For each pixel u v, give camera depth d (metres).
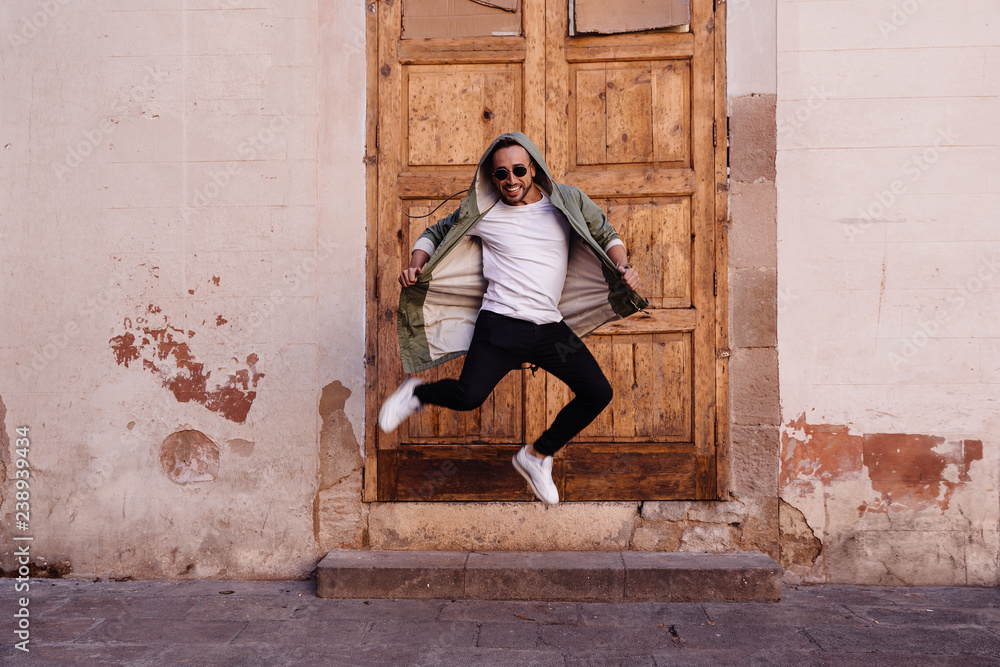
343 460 3.71
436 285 3.13
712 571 3.31
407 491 3.69
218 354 3.74
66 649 2.85
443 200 3.72
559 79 3.70
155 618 3.18
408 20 3.75
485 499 3.67
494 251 3.02
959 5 3.59
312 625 3.08
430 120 3.74
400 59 3.74
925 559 3.55
